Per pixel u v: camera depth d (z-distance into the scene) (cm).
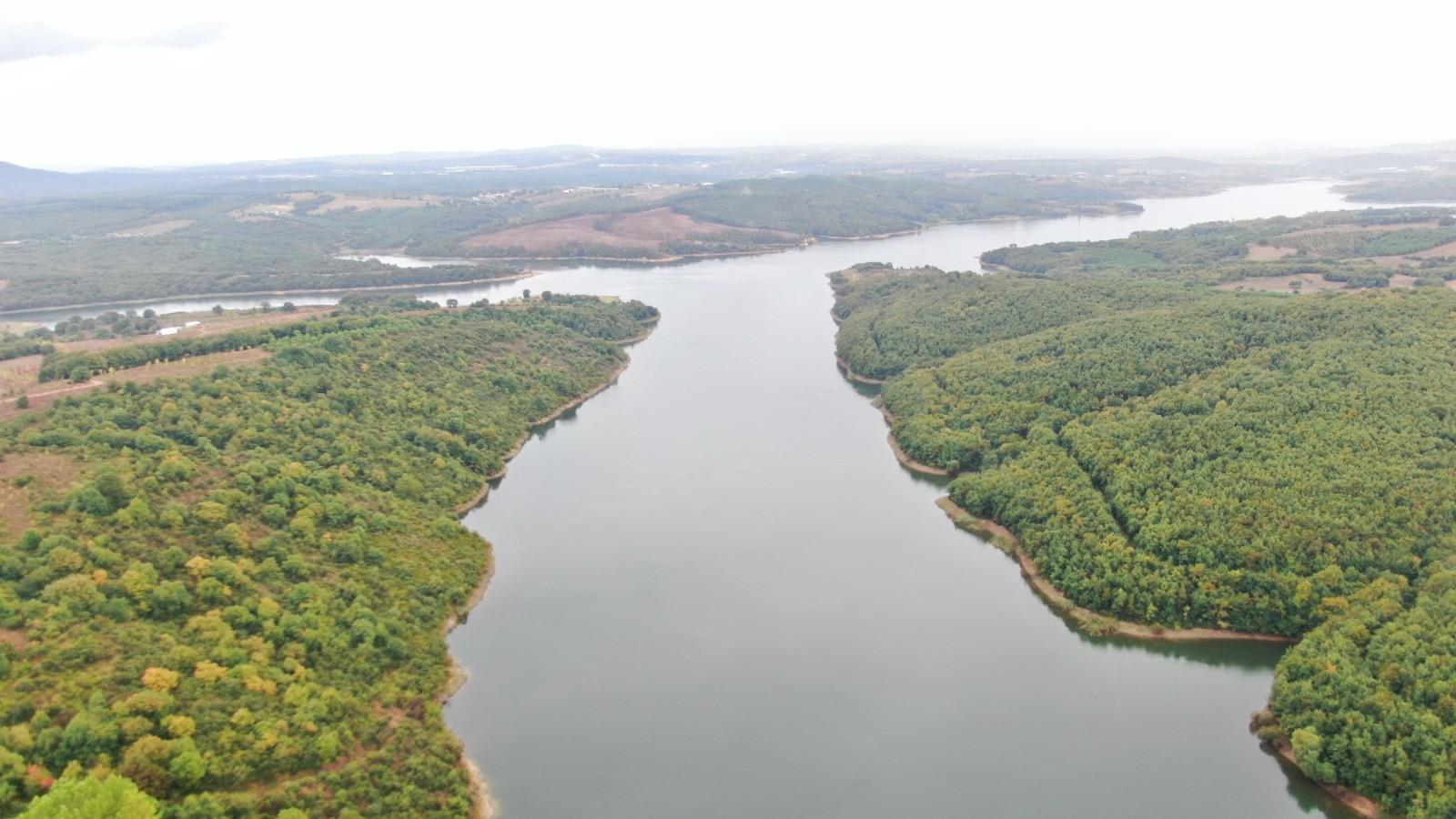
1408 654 8744
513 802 8400
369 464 13650
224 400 13412
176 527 9900
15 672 7325
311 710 8331
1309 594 10388
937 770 8806
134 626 8325
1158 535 11638
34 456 10388
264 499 11319
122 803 6306
